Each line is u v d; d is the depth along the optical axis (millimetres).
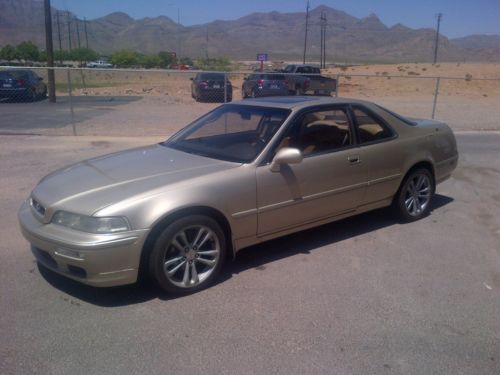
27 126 14648
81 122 15828
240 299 4168
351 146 5297
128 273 3924
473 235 5770
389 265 4887
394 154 5672
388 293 4305
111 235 3807
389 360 3357
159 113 18766
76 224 3881
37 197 4285
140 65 86625
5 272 4590
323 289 4359
